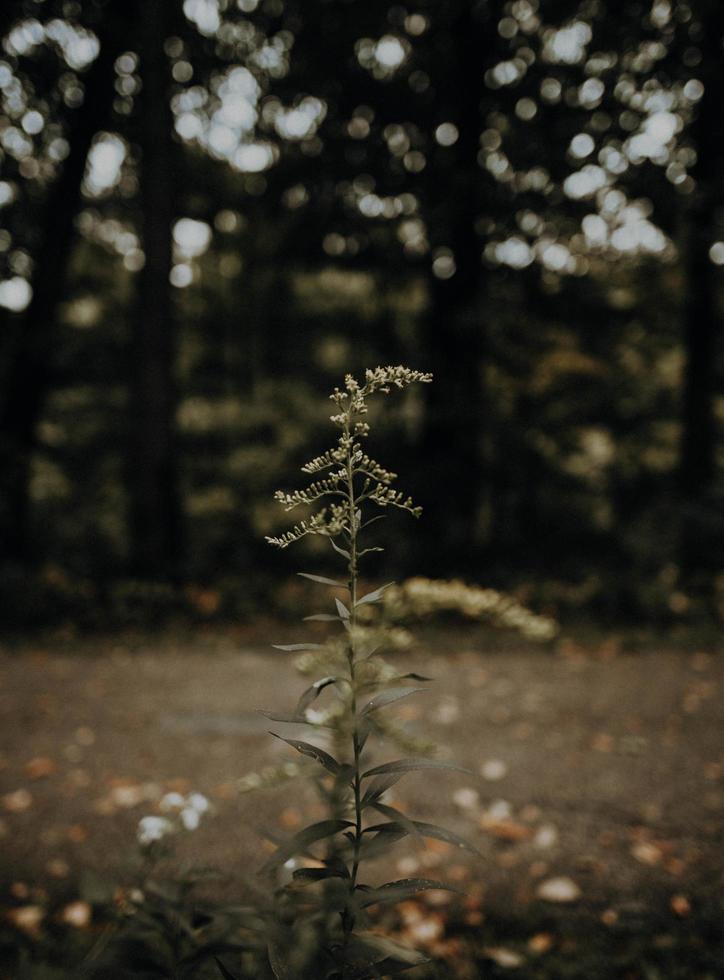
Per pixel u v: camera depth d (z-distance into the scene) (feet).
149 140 35.37
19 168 39.73
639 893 11.49
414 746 5.56
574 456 54.34
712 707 20.26
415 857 12.77
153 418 36.37
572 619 30.81
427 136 40.27
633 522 54.65
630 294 48.19
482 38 38.68
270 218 44.57
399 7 38.58
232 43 40.16
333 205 41.83
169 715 20.35
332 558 46.98
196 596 33.30
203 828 13.43
